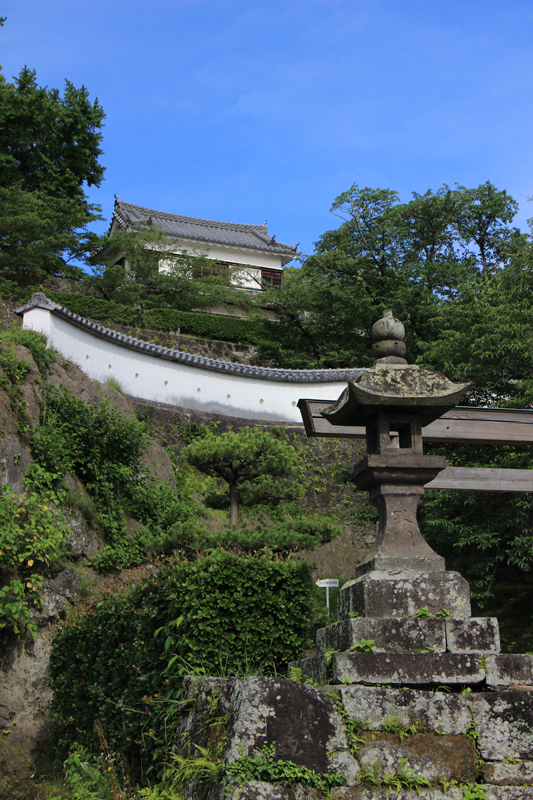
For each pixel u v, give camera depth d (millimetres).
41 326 16281
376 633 3559
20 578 9547
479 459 12789
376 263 25969
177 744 4121
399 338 4449
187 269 27625
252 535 10562
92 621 6551
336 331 26234
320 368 25078
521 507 11617
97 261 25953
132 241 26281
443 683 3434
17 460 11234
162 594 5348
